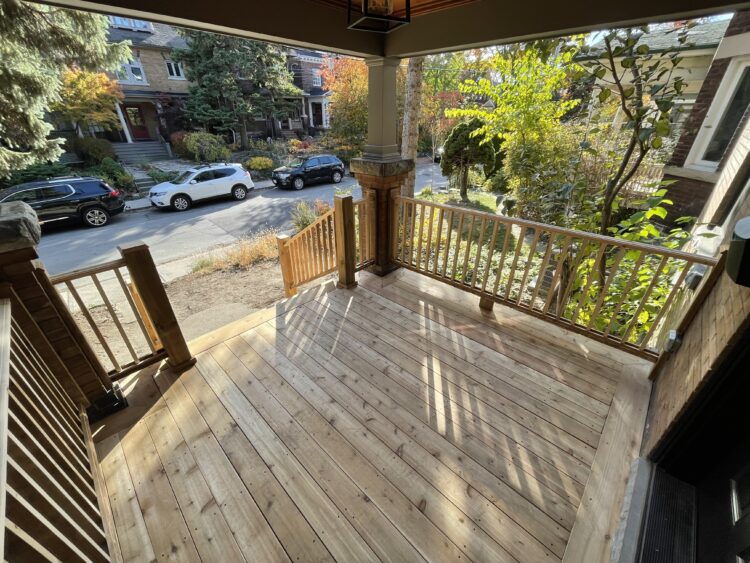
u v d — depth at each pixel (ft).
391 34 8.47
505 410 6.56
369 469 5.54
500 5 6.49
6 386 3.32
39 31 17.69
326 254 11.32
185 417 6.51
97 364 6.23
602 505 4.98
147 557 4.51
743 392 3.92
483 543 4.59
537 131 13.35
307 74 62.64
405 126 20.39
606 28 5.66
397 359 7.91
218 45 44.21
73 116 37.78
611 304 10.30
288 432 6.18
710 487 4.35
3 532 2.21
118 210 27.53
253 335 8.75
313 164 38.86
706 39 17.20
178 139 47.09
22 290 5.15
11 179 31.19
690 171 15.93
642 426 6.11
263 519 4.91
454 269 10.08
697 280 6.19
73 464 4.80
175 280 17.67
